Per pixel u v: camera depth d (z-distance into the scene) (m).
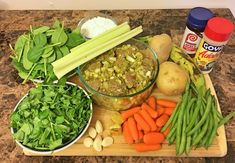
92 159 0.76
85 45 0.84
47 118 0.70
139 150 0.75
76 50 0.84
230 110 0.85
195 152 0.75
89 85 0.79
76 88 0.81
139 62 0.83
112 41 0.86
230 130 0.80
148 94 0.84
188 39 0.91
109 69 0.81
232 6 1.18
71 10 1.15
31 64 0.85
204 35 0.83
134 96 0.77
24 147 0.70
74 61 0.82
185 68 0.88
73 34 0.89
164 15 1.12
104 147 0.76
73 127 0.72
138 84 0.79
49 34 0.88
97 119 0.81
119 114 0.82
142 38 0.94
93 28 0.99
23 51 0.88
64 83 0.81
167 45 0.88
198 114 0.77
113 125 0.78
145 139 0.75
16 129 0.72
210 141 0.74
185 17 1.11
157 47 0.87
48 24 1.09
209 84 0.89
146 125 0.78
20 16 1.13
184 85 0.83
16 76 0.92
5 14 1.13
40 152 0.71
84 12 1.14
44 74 0.85
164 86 0.83
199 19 0.85
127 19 1.11
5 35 1.05
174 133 0.75
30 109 0.72
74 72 0.88
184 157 0.76
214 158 0.76
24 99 0.77
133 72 0.81
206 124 0.76
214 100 0.81
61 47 0.86
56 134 0.70
